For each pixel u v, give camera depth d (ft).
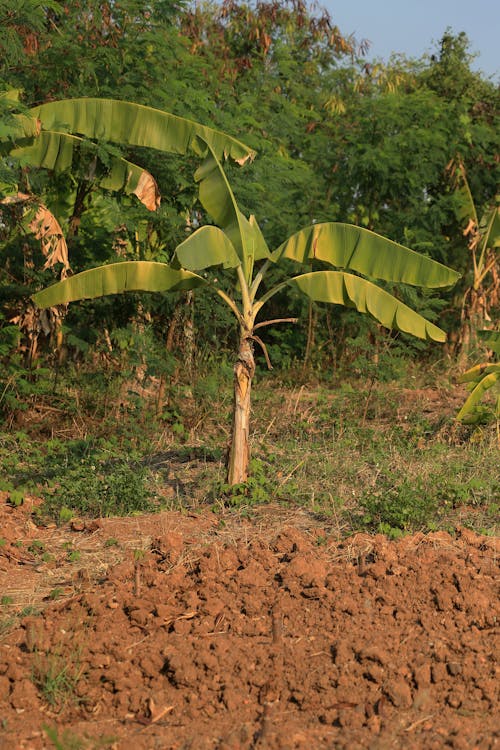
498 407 31.50
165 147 28.73
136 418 35.24
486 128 52.70
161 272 25.08
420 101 51.34
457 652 15.11
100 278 25.34
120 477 25.50
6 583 19.20
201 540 21.58
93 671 14.57
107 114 29.43
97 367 39.91
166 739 12.77
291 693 14.02
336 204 50.90
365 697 13.89
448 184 53.52
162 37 35.63
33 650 15.28
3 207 33.50
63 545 21.57
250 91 51.19
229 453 25.88
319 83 62.54
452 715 13.39
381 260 23.65
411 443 31.68
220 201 24.56
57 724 13.33
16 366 36.24
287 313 52.24
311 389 45.42
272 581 18.25
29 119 29.32
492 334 31.96
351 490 25.88
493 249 49.96
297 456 29.66
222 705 13.79
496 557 19.74
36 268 35.76
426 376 45.93
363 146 49.49
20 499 24.97
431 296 44.45
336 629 16.01
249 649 15.16
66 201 39.93
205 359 42.55
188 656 14.92
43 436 34.35
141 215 35.29
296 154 58.08
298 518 23.43
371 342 49.37
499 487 25.57
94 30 35.58
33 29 32.12
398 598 17.20
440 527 22.53
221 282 37.76
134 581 18.42
